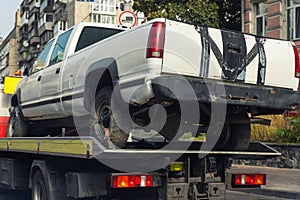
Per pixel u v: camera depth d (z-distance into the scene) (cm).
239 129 756
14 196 1087
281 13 2267
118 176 633
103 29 891
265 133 1570
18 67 8288
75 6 5372
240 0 2512
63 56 857
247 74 654
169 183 654
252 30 2436
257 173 735
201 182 679
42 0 6550
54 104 848
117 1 5491
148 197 674
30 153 835
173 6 2353
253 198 1070
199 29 630
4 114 1205
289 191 1078
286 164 1484
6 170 980
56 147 723
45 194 773
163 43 604
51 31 6294
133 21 1352
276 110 696
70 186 696
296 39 2200
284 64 688
